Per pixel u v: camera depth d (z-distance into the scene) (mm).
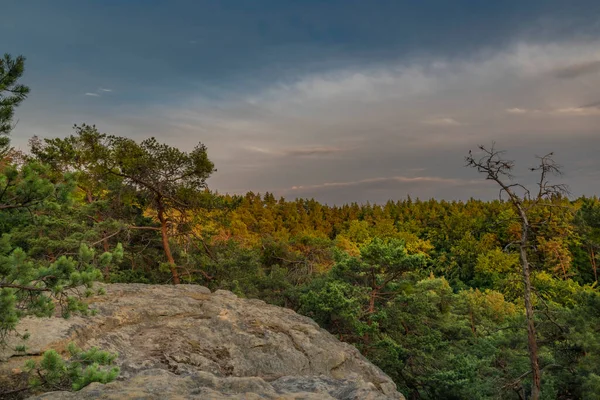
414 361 21594
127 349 8984
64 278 6281
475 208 144000
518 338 23719
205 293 14328
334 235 138375
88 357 6703
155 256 25984
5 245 6555
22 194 6602
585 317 20609
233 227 81438
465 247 96562
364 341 20609
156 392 4438
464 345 28672
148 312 11109
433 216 133375
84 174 22094
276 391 5137
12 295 5762
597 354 18125
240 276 26719
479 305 45406
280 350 10617
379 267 21266
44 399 4176
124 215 25328
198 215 24297
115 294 12391
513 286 21469
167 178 22609
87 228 22391
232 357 9695
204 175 23219
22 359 7324
